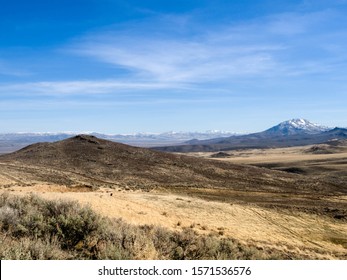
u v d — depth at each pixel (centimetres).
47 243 784
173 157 11638
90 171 8825
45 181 6369
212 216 3694
